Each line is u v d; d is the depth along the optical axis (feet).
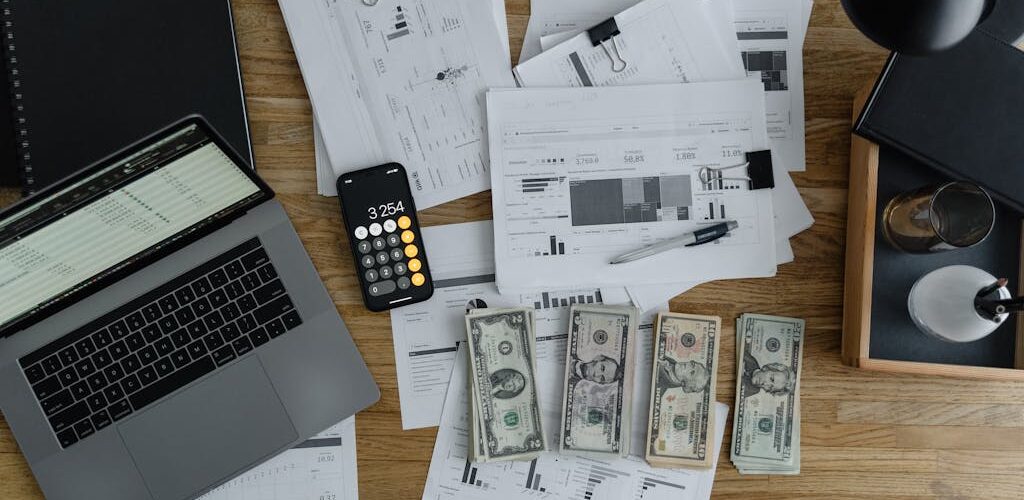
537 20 2.77
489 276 2.72
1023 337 2.60
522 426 2.65
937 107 2.52
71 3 2.58
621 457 2.68
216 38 2.63
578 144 2.72
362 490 2.67
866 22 2.08
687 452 2.69
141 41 2.60
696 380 2.70
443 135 2.72
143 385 2.54
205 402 2.56
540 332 2.72
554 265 2.70
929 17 1.97
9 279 2.29
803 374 2.74
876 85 2.53
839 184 2.78
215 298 2.57
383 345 2.68
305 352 2.59
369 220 2.65
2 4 2.56
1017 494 2.77
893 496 2.75
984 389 2.77
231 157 2.20
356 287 2.69
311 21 2.69
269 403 2.57
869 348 2.63
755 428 2.72
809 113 2.79
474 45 2.73
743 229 2.73
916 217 2.51
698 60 2.77
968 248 2.67
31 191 2.54
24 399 2.51
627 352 2.69
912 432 2.76
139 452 2.53
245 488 2.64
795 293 2.77
